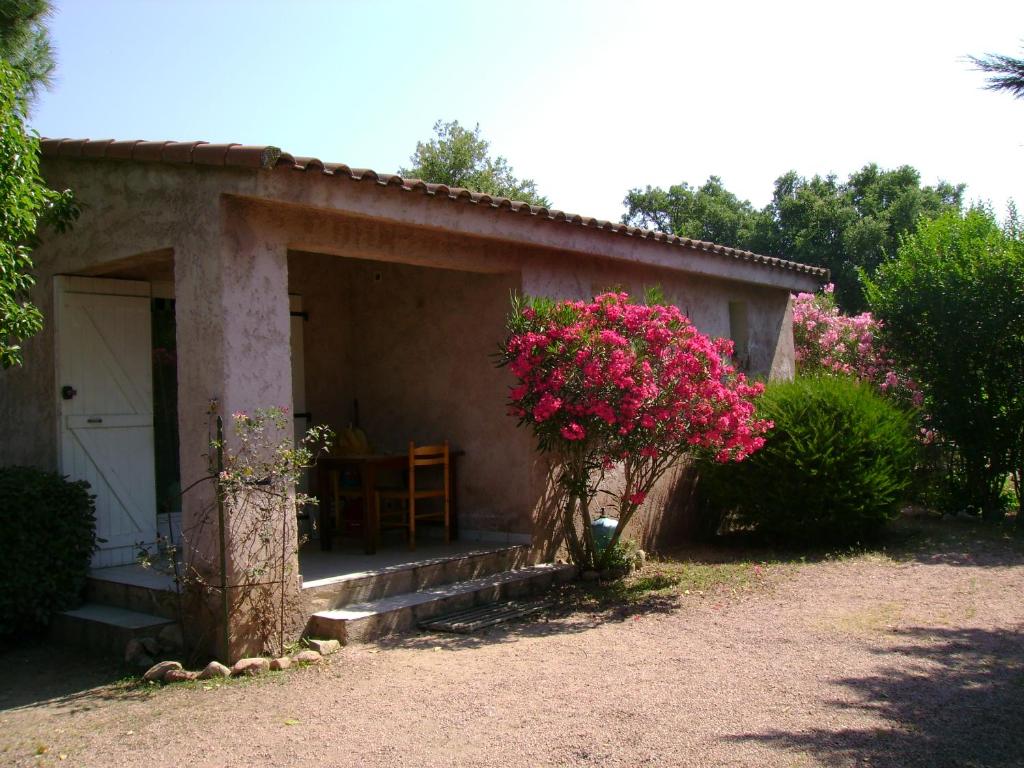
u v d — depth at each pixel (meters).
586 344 7.37
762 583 7.92
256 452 6.23
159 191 6.59
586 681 5.21
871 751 4.01
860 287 28.30
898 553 9.14
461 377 8.80
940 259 11.30
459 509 8.81
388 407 9.41
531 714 4.68
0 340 6.37
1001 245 10.97
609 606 7.26
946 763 3.87
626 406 7.21
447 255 7.70
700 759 3.99
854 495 9.18
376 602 6.80
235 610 6.01
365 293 9.61
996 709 4.53
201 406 6.23
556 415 7.42
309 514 9.25
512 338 7.60
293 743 4.46
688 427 7.60
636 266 9.86
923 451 11.38
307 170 6.16
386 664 5.74
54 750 4.57
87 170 7.15
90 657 6.53
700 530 10.66
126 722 4.94
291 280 9.18
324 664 5.80
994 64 5.68
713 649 5.83
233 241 6.20
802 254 29.23
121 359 7.86
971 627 6.20
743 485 9.63
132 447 7.89
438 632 6.56
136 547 7.12
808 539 9.60
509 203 7.61
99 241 7.09
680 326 7.70
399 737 4.45
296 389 9.16
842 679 5.07
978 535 9.99
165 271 8.20
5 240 6.23
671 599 7.43
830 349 14.91
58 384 7.44
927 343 11.42
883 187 30.42
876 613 6.68
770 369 12.34
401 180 6.70
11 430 7.86
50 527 6.94
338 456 8.38
